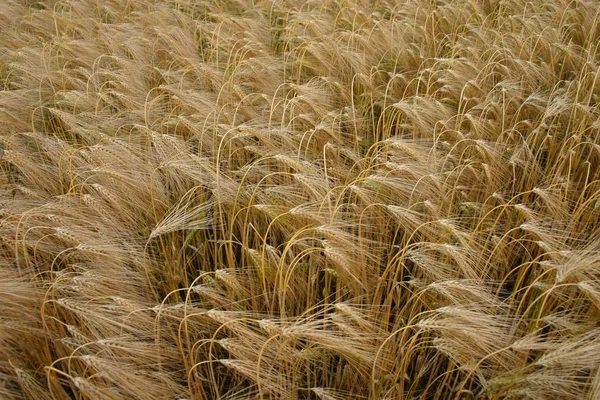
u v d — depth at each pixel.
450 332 1.87
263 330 2.23
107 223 2.62
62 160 3.15
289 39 4.47
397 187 2.51
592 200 2.37
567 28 4.31
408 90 3.87
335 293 2.42
